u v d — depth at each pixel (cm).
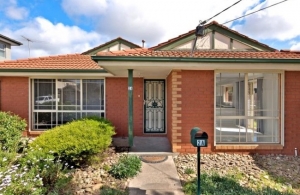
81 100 898
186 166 540
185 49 714
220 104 648
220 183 432
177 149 630
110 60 558
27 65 866
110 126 694
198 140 362
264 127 661
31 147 510
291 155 632
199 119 631
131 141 655
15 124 745
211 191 399
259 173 502
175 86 627
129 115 651
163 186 434
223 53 670
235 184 429
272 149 634
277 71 632
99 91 902
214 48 718
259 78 653
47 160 439
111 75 857
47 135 552
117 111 894
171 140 670
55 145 499
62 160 504
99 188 421
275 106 654
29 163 434
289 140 637
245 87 652
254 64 591
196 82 630
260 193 391
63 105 897
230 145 633
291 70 630
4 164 430
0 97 871
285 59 565
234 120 652
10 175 358
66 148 495
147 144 740
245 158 602
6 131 668
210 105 632
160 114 926
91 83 902
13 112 873
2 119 712
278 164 560
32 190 354
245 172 507
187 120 630
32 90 885
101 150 552
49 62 938
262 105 655
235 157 609
